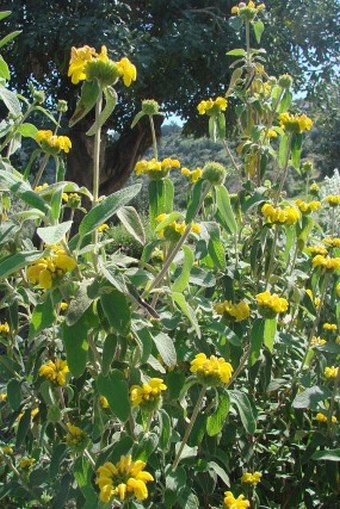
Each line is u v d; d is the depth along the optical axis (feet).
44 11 24.95
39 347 5.76
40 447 7.03
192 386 6.11
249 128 9.59
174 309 6.20
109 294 4.10
